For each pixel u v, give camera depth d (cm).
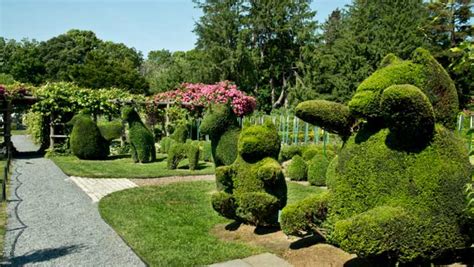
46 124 1823
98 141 1582
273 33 4222
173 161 1302
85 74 4438
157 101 2080
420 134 369
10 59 5750
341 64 3544
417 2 3353
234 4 4103
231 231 608
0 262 509
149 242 566
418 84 385
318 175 1020
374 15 3559
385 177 385
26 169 1295
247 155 599
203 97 2141
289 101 4003
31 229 648
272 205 553
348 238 357
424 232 362
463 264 393
